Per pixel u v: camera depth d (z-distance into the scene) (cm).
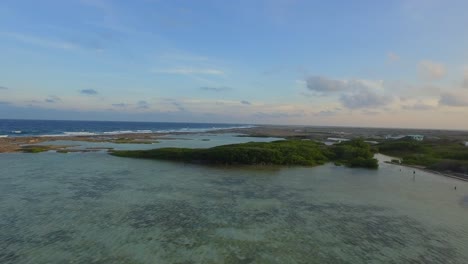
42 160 4738
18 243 1778
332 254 1748
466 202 2897
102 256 1650
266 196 2923
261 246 1825
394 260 1700
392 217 2416
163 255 1681
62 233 1934
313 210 2534
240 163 4781
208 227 2094
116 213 2325
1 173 3666
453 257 1750
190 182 3441
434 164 4791
